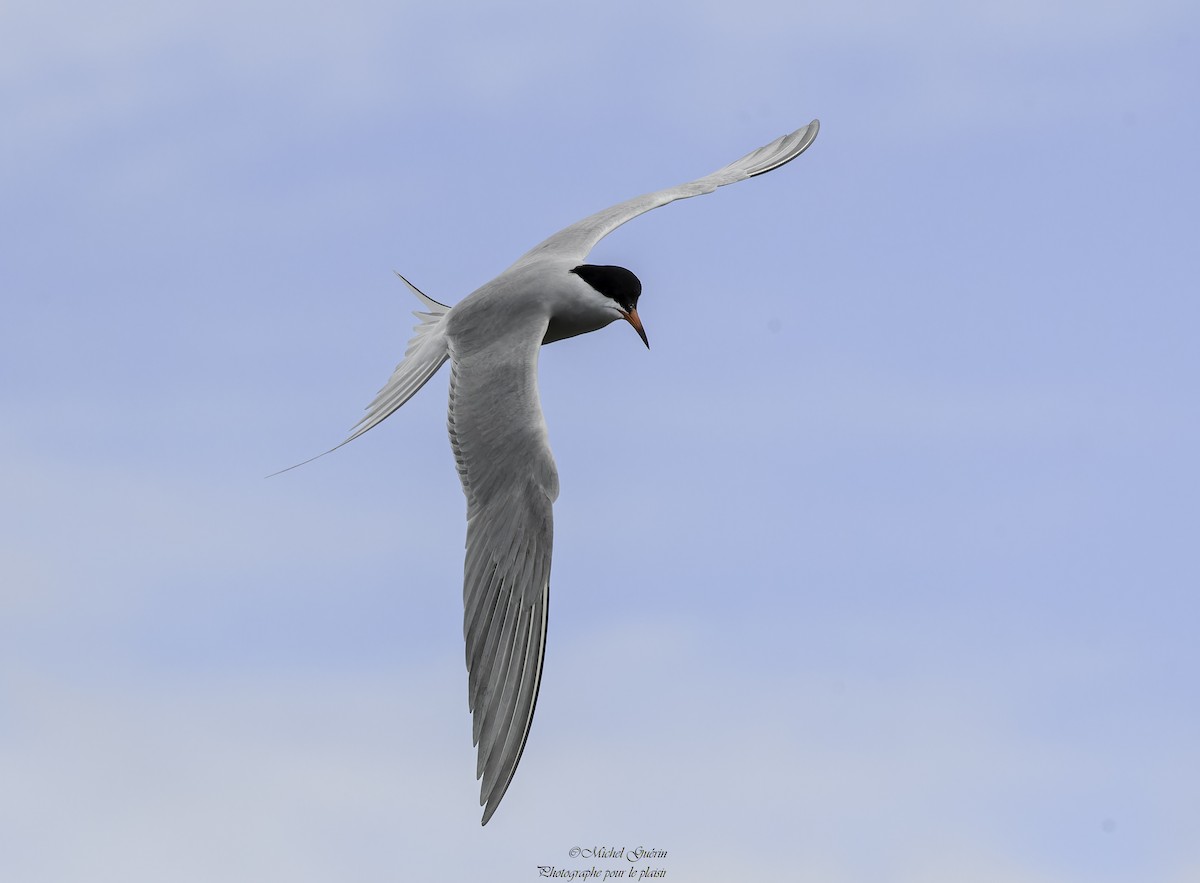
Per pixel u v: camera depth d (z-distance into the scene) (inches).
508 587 465.1
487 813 436.8
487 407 498.6
